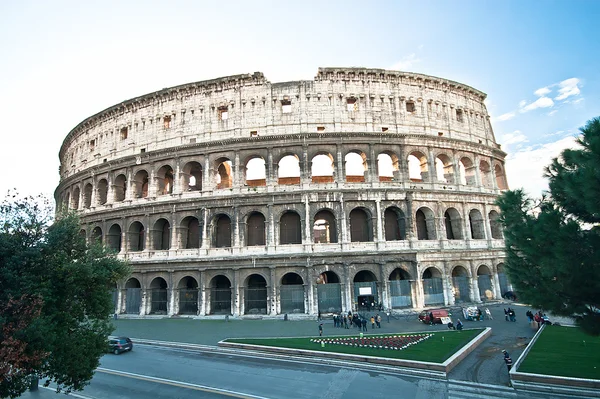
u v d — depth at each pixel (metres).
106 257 28.84
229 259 60.31
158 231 68.00
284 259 59.44
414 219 63.22
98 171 75.31
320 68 67.69
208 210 63.75
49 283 22.39
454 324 51.38
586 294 22.22
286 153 64.38
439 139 68.06
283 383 29.02
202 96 69.75
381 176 75.06
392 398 25.34
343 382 28.94
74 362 22.52
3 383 18.64
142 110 73.81
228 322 56.41
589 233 22.20
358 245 60.59
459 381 28.77
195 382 29.67
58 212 28.97
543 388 26.56
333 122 66.06
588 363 30.64
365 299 61.53
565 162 23.84
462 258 64.56
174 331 51.31
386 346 38.16
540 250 23.66
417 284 60.34
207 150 66.19
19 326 18.47
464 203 67.50
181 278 63.50
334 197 61.47
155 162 69.81
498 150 75.50
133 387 28.62
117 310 66.75
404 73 69.56
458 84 74.06
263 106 67.00
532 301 24.67
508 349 37.75
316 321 54.94
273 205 61.91
